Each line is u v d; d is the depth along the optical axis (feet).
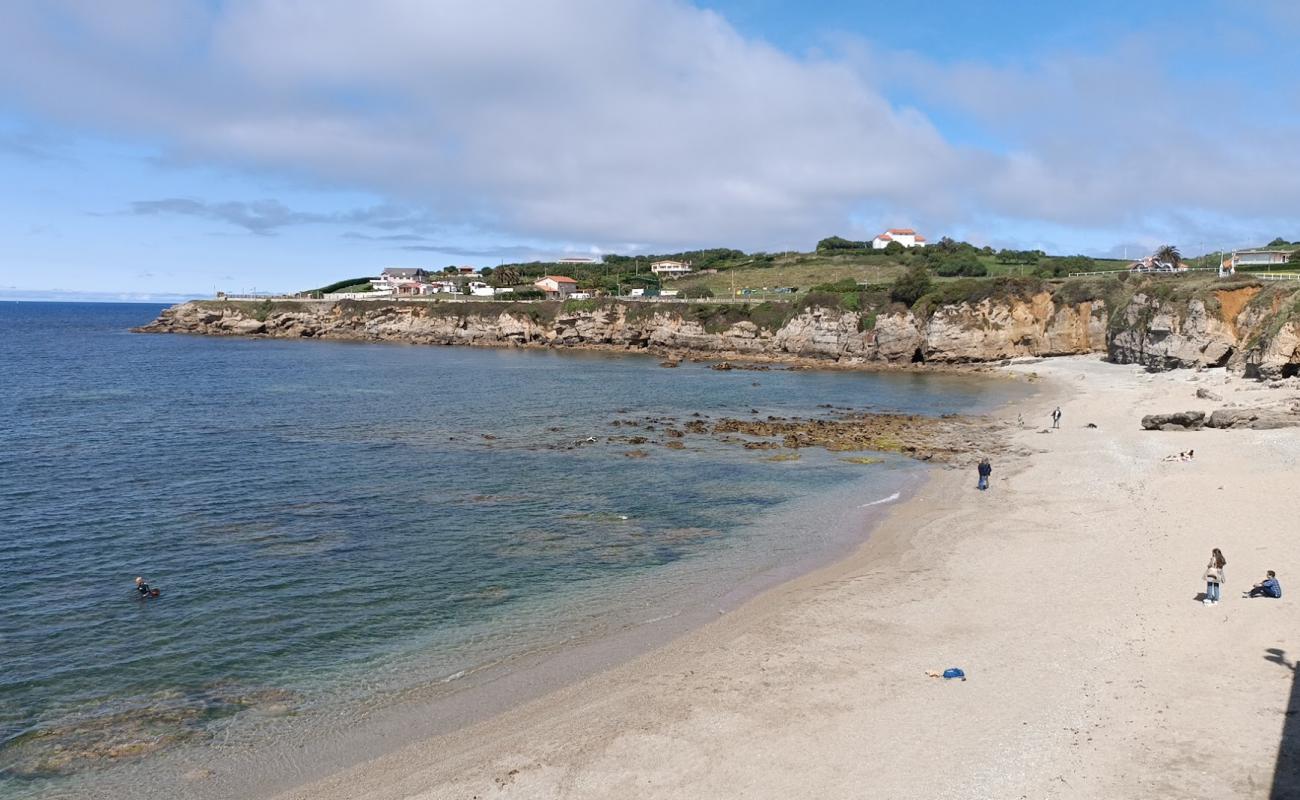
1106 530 100.22
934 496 127.13
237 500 126.62
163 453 163.12
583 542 105.09
